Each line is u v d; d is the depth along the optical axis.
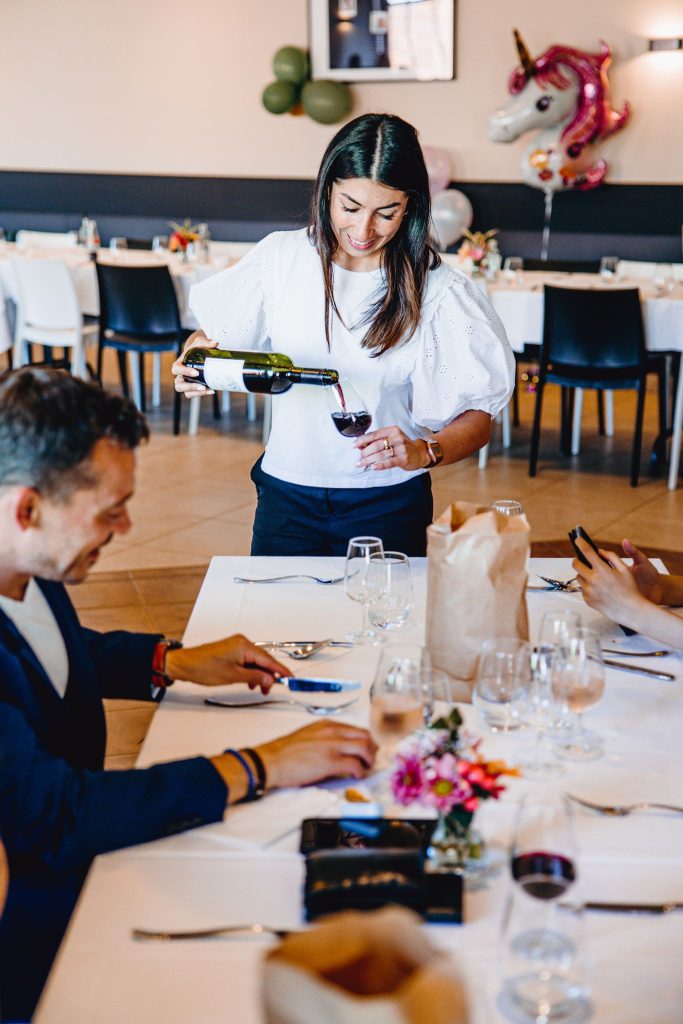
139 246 8.27
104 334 6.60
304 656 1.83
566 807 1.09
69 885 1.41
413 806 1.38
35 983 1.36
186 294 6.59
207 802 1.34
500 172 8.88
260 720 1.63
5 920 1.39
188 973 1.09
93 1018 1.03
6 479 1.29
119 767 2.84
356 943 0.69
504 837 1.32
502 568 1.62
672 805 1.39
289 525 2.49
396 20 8.86
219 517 5.00
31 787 1.32
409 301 2.31
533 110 8.22
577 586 2.14
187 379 2.39
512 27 8.56
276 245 2.40
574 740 1.55
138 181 10.01
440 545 1.64
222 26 9.46
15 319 7.25
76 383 1.32
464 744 1.26
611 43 8.31
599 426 6.73
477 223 9.05
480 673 1.55
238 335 2.47
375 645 1.89
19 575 1.48
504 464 5.98
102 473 1.31
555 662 1.50
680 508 5.23
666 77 8.21
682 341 5.39
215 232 9.91
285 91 9.09
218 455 6.10
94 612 3.87
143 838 1.32
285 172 9.65
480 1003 1.03
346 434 2.34
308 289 2.36
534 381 5.64
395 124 2.15
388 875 1.19
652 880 1.24
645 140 8.38
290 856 1.29
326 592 2.14
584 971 0.98
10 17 10.01
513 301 5.80
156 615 3.85
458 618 1.64
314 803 1.40
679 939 1.13
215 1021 1.02
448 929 1.15
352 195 2.15
